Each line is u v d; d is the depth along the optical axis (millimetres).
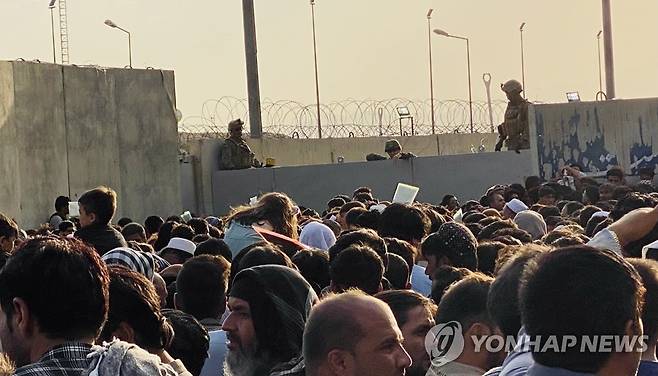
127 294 4324
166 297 7125
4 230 8750
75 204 17234
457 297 4445
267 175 26016
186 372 4434
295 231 8859
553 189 16953
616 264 3049
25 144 22828
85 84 24703
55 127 23781
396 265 6766
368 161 25781
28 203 22766
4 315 3768
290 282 4594
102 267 3850
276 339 4547
